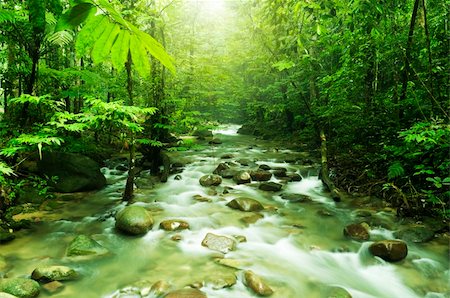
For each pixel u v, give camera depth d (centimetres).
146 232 507
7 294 301
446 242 483
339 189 760
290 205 661
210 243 468
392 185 593
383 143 656
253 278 368
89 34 80
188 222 556
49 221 542
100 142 1161
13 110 641
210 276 383
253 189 775
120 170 922
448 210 525
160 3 714
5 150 456
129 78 595
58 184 690
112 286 361
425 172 555
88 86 668
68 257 421
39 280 356
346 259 442
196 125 828
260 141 1692
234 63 1521
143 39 81
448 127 468
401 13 693
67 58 779
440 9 622
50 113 595
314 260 439
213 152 1305
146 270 398
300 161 1074
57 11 87
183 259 429
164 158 918
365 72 769
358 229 509
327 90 913
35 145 509
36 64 567
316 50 1089
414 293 366
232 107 2266
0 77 618
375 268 419
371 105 814
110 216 576
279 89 1677
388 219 572
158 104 757
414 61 663
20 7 486
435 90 643
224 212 609
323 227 545
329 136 1106
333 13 373
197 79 910
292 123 1769
